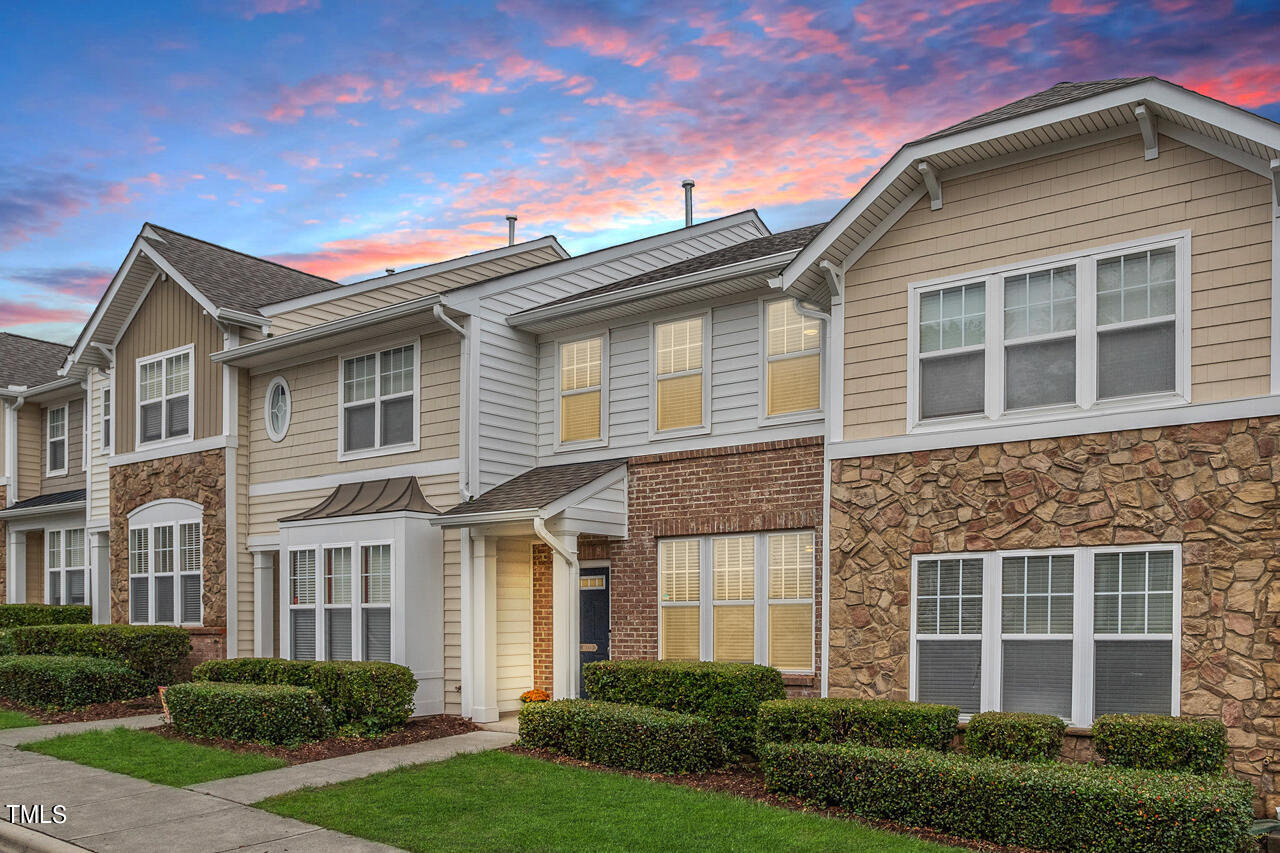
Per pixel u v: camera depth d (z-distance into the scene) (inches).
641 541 576.1
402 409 642.8
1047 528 408.5
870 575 450.6
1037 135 414.9
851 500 458.9
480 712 569.0
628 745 434.3
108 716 584.7
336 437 673.6
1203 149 388.5
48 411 979.9
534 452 638.5
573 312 600.7
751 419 545.0
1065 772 335.9
